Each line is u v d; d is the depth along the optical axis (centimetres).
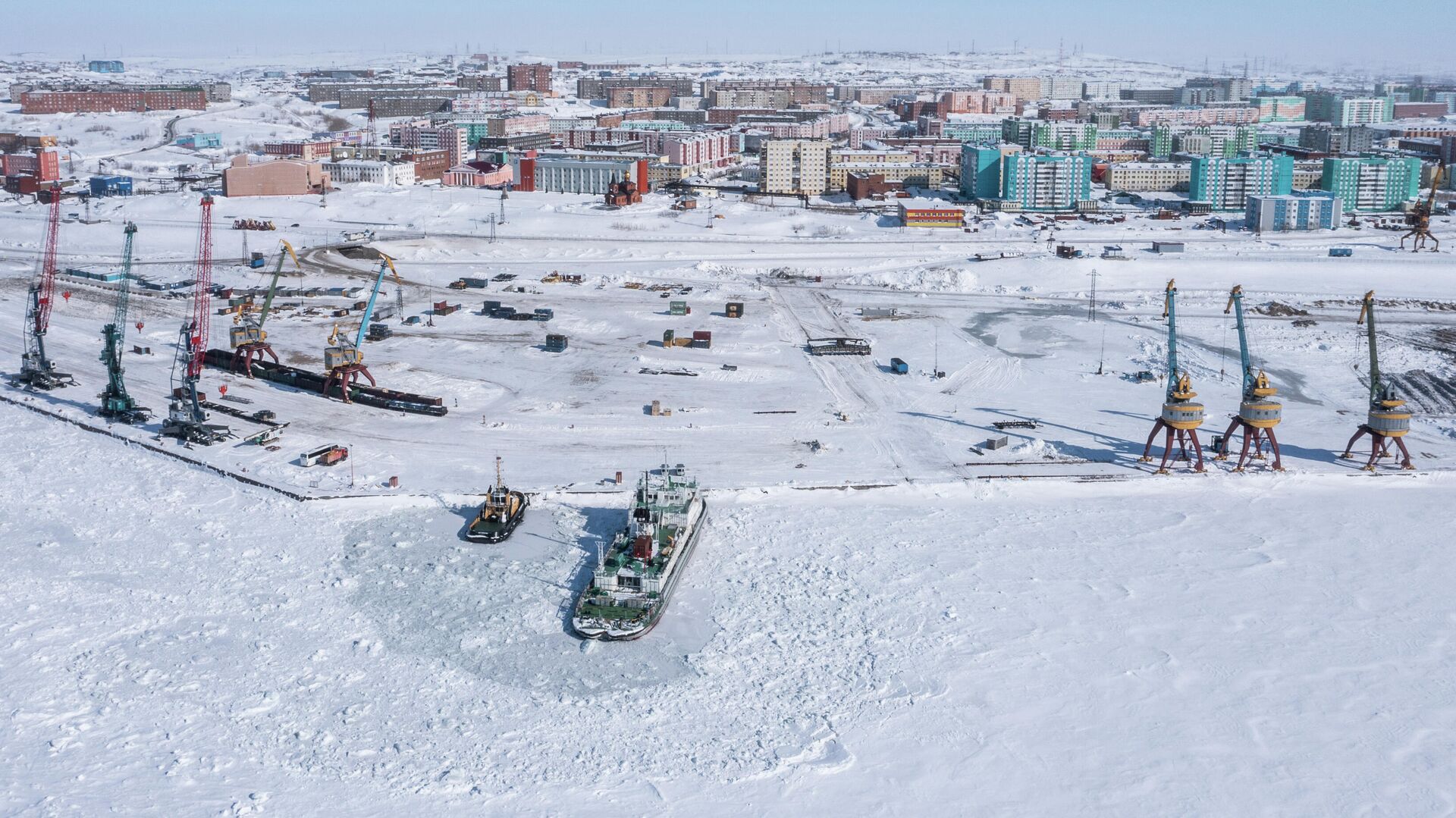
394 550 13500
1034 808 9156
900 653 11312
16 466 16062
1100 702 10550
